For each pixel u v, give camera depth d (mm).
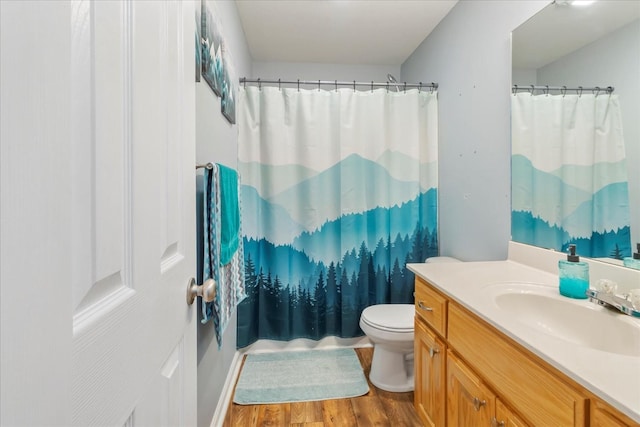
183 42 711
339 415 1596
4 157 255
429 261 2049
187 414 734
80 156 360
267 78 2770
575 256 1080
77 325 350
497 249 1622
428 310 1318
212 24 1265
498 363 886
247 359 2133
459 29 1933
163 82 599
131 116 474
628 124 1042
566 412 660
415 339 1492
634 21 1020
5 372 257
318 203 2229
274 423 1540
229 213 1284
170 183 637
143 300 512
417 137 2268
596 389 567
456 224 2012
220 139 1480
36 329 285
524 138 1443
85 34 369
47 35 294
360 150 2252
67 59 321
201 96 1158
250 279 2170
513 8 1485
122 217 454
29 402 278
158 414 575
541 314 1060
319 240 2248
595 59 1136
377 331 1725
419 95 2271
